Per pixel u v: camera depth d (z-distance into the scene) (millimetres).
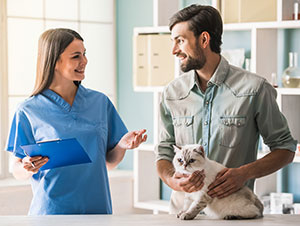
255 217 1680
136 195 3865
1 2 3727
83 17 4152
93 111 2201
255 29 3047
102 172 2152
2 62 3742
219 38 1930
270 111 1890
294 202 3244
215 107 1955
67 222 1514
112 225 1444
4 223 1501
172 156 2100
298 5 2963
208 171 1719
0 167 3746
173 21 1901
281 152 1864
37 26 3936
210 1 3602
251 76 1935
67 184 2082
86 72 4172
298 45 3174
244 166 1771
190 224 1478
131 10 4148
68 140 1762
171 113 2066
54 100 2146
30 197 3572
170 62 3518
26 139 2133
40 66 2133
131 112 4207
